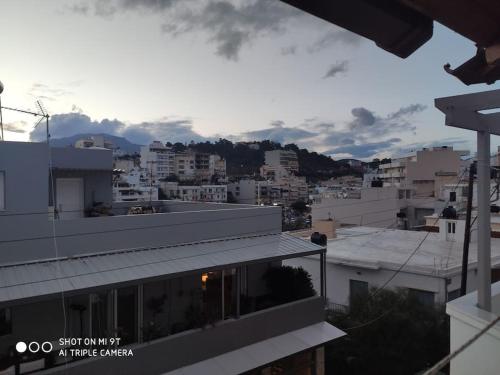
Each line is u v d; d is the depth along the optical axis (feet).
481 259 13.37
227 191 312.91
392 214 141.69
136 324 33.83
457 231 75.36
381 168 252.21
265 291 45.70
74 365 27.25
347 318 49.49
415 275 55.77
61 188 45.96
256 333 36.58
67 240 31.96
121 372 28.99
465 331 11.57
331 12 5.66
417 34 6.14
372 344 46.06
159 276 30.12
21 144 31.22
